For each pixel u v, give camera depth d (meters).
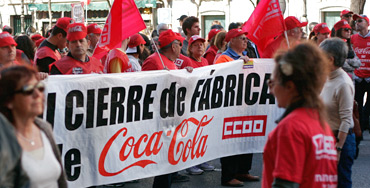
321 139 2.61
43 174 2.75
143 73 5.12
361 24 9.55
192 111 5.64
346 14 10.66
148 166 5.28
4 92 2.67
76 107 4.65
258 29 6.37
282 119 2.66
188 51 7.08
